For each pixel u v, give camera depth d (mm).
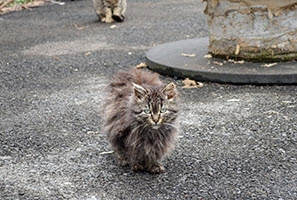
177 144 2471
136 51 3795
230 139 2500
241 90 2979
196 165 2328
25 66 3488
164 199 2146
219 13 3266
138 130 2219
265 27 3207
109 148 2463
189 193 2172
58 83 3182
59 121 2711
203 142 2484
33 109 2846
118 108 2268
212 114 2715
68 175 2287
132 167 2299
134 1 6430
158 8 5824
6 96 3020
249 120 2646
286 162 2332
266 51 3230
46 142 2525
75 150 2455
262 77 3014
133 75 2350
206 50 3494
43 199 2162
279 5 3174
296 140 2477
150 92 2191
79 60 3580
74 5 6199
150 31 4535
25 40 4312
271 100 2838
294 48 3236
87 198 2162
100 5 4984
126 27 4750
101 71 3348
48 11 5797
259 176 2252
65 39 4305
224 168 2305
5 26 4945
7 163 2375
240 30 3236
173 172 2291
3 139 2559
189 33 4391
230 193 2166
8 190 2213
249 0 3178
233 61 3268
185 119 2674
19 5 6102
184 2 6168
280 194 2154
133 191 2189
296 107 2756
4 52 3904
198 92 2977
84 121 2701
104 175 2283
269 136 2512
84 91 3043
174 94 2209
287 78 3008
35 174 2299
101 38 4297
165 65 3221
